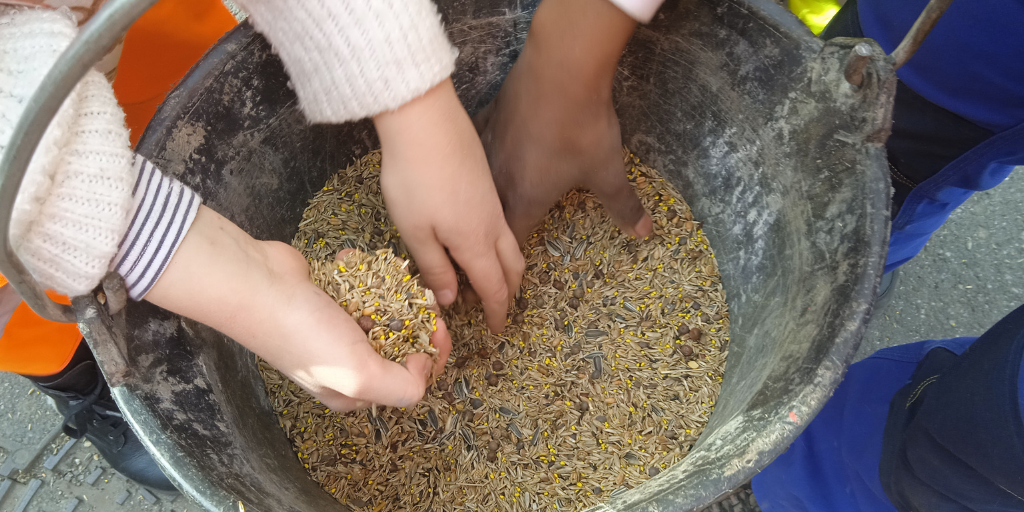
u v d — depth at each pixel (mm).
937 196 507
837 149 411
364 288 422
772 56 437
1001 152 448
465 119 397
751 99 472
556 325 553
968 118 454
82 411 598
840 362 349
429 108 367
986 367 358
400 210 405
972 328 720
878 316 728
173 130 414
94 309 315
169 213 320
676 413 513
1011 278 739
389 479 495
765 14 423
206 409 395
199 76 418
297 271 379
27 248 281
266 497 355
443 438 514
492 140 505
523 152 481
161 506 652
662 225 581
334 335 354
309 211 563
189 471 328
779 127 459
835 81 396
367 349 372
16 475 660
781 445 336
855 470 511
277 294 345
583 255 577
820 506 540
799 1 758
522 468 506
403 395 383
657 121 565
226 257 334
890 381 504
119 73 490
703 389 517
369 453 500
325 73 351
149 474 620
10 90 271
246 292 337
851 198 397
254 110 466
